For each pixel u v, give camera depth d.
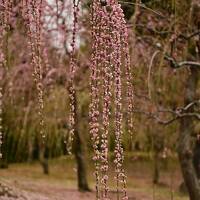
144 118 10.52
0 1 3.76
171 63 7.14
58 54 10.52
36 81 3.68
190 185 8.43
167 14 7.60
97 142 3.21
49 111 10.80
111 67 3.27
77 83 10.83
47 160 18.61
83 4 4.68
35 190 11.15
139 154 14.04
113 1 3.30
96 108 3.26
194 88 8.57
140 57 8.60
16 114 11.27
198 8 7.38
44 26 9.00
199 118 7.43
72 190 13.52
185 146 8.47
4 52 4.62
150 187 15.01
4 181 9.97
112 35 3.28
